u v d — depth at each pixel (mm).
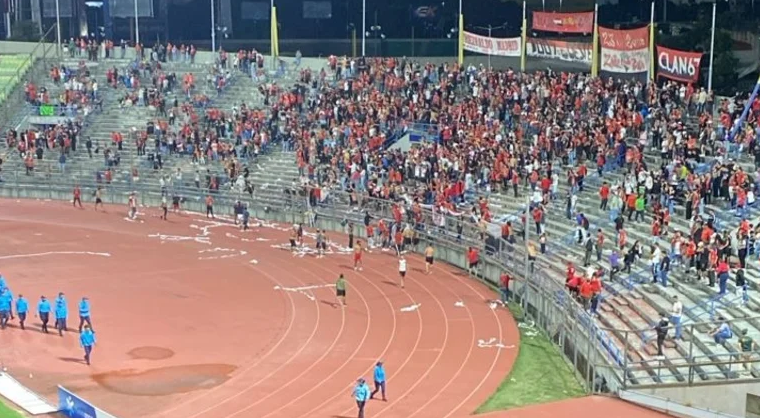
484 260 49031
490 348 37781
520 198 54500
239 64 82562
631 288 39812
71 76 84312
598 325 34031
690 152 48562
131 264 53156
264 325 41438
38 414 30844
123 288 47844
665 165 48719
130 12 102062
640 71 57781
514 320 41844
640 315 37062
